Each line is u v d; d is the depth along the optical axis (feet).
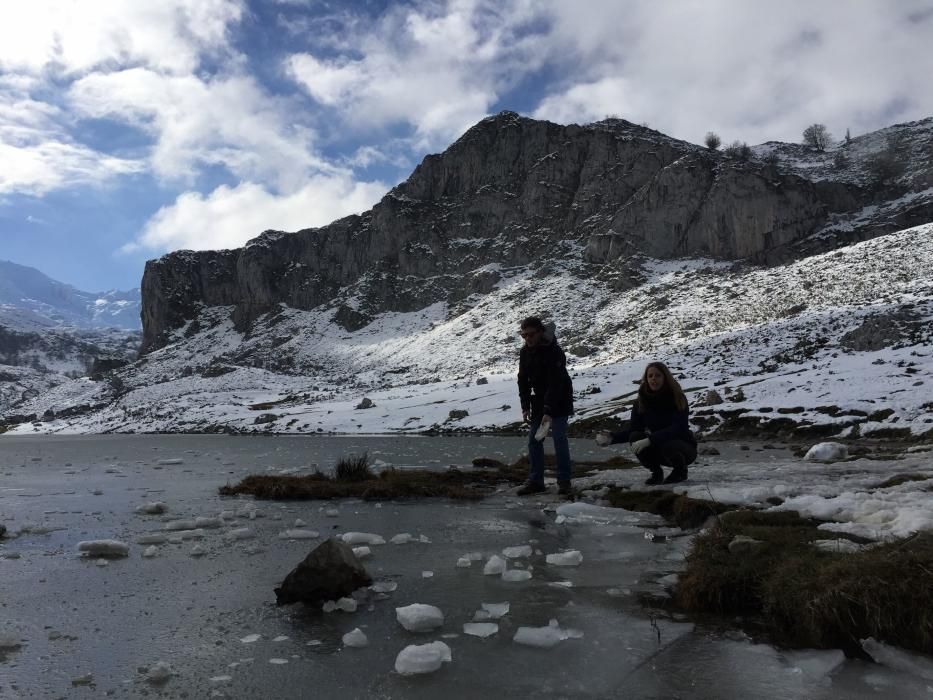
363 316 417.28
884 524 12.09
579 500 21.86
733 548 11.48
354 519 18.92
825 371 86.89
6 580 12.00
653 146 382.42
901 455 32.53
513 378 188.75
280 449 71.36
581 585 11.12
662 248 322.14
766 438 62.08
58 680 7.29
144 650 8.27
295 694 6.82
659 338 211.82
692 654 7.78
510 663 7.55
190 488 28.76
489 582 11.39
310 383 287.07
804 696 6.52
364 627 9.05
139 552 14.58
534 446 24.25
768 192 303.89
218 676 7.34
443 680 7.09
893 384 67.67
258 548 14.84
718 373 120.67
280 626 9.21
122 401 283.59
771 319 185.06
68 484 31.78
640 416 23.47
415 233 451.12
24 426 279.08
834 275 207.51
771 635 8.48
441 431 122.42
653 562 12.74
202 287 528.63
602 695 6.63
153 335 515.91
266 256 497.87
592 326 263.70
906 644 7.66
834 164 374.02
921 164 331.57
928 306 119.75
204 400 247.70
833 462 30.68
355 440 102.22
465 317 345.31
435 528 17.21
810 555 9.89
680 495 19.08
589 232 372.17
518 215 421.18
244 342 448.65
